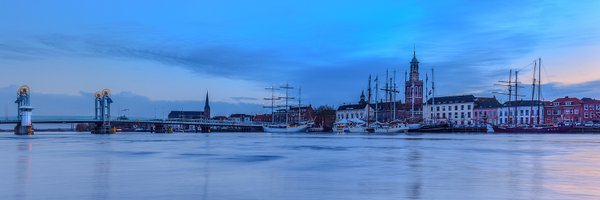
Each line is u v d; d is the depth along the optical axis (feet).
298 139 367.86
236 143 282.77
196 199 72.28
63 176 100.58
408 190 80.79
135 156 161.07
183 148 218.79
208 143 283.59
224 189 82.07
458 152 180.14
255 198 73.31
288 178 97.19
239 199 72.59
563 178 96.02
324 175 102.42
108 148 218.18
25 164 129.39
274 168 118.42
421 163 131.44
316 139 365.81
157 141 326.03
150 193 77.87
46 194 76.89
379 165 125.90
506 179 94.68
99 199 72.33
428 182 90.63
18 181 92.48
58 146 240.32
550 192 77.87
